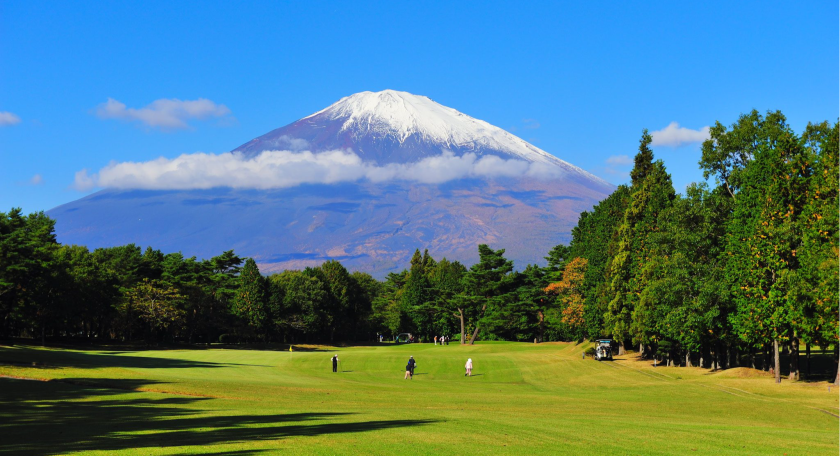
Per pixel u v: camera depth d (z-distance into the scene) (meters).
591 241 90.44
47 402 26.50
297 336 127.31
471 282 122.44
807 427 26.84
